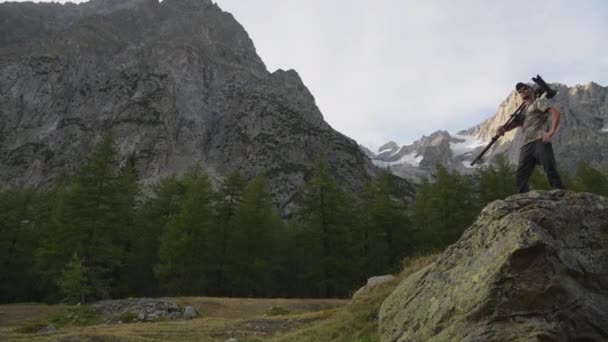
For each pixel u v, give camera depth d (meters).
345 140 126.50
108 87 122.38
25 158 98.62
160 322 20.92
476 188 39.91
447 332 5.30
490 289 5.11
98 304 25.44
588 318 4.86
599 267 5.35
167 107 116.62
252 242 38.50
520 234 5.23
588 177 40.34
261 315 23.67
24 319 24.55
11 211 40.94
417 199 43.97
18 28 159.00
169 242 34.16
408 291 7.39
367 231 40.47
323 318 18.06
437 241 36.41
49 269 34.00
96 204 33.66
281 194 94.94
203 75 143.50
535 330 4.64
